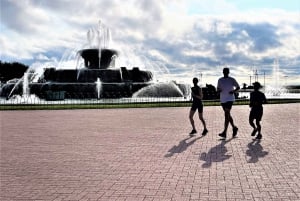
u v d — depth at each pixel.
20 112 25.72
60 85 41.66
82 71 45.91
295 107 29.09
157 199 6.60
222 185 7.42
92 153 10.91
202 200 6.52
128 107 28.97
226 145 12.05
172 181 7.75
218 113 24.11
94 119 20.69
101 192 7.06
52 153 10.98
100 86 41.81
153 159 9.95
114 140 13.28
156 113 24.12
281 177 8.01
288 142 12.56
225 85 13.64
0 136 14.51
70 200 6.62
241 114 23.09
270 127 16.61
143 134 14.72
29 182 7.84
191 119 14.72
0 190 7.27
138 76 47.78
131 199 6.62
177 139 13.39
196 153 10.73
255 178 7.93
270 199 6.56
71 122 19.31
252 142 12.61
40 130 16.27
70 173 8.57
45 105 31.47
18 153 11.02
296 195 6.77
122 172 8.59
